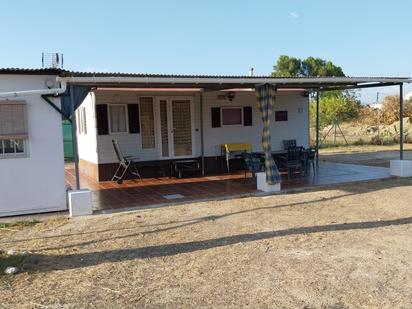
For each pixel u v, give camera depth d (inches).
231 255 224.1
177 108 531.2
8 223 305.1
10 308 168.6
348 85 489.4
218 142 554.6
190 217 310.2
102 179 494.9
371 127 1158.3
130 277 198.5
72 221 309.4
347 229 265.3
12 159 322.0
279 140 592.1
